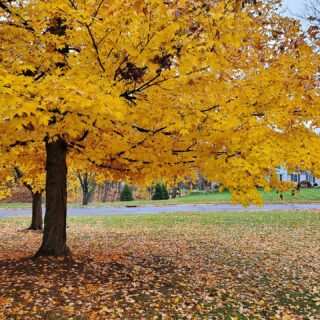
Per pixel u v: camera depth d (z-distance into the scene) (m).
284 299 6.17
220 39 4.26
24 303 5.29
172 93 5.03
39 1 5.02
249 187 5.08
